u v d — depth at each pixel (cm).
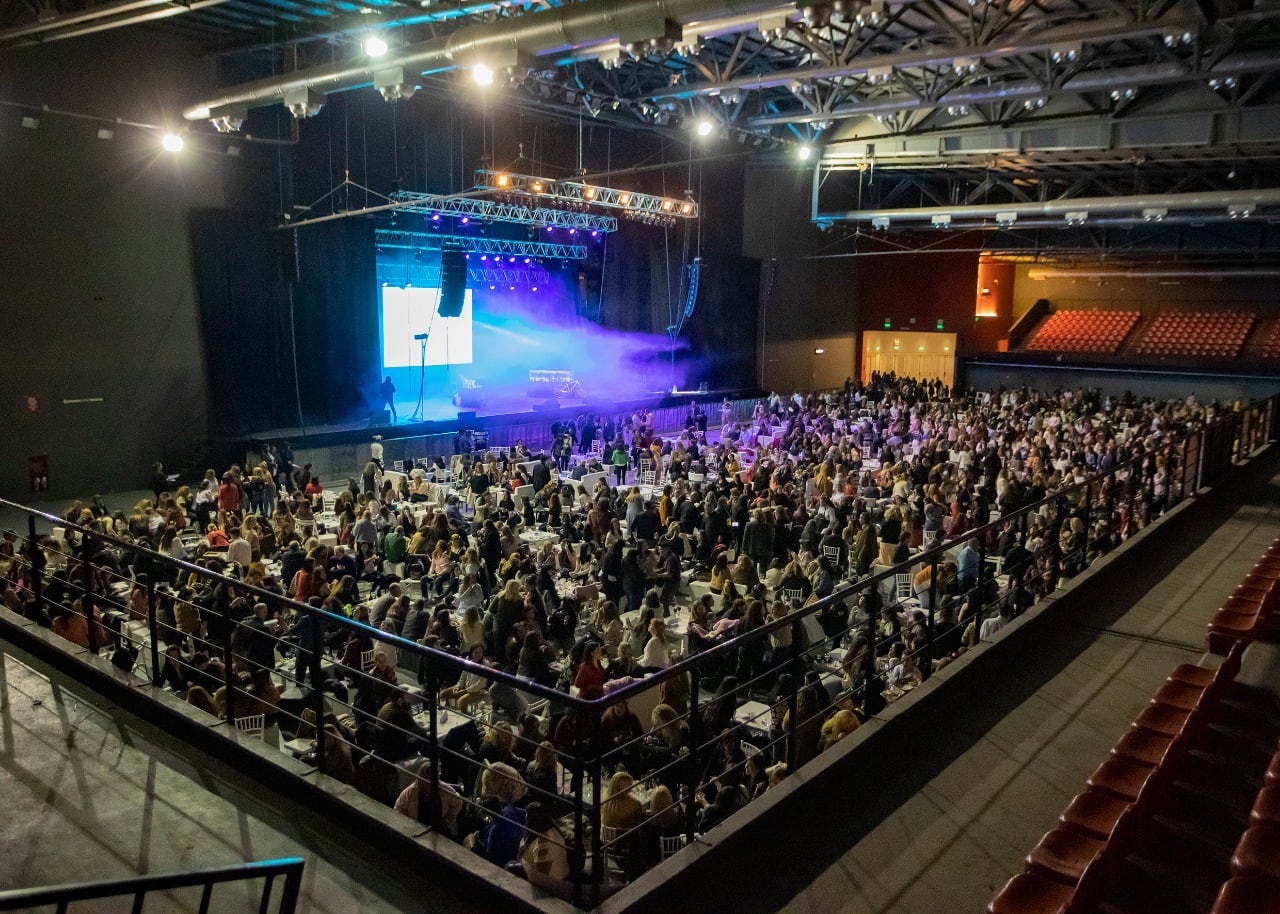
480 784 644
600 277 3428
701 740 763
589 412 3078
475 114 2873
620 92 2302
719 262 3747
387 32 1803
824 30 1841
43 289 2120
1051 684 727
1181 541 1148
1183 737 528
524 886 443
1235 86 1908
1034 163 2977
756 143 3022
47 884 457
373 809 509
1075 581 925
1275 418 2062
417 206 2394
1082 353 4316
